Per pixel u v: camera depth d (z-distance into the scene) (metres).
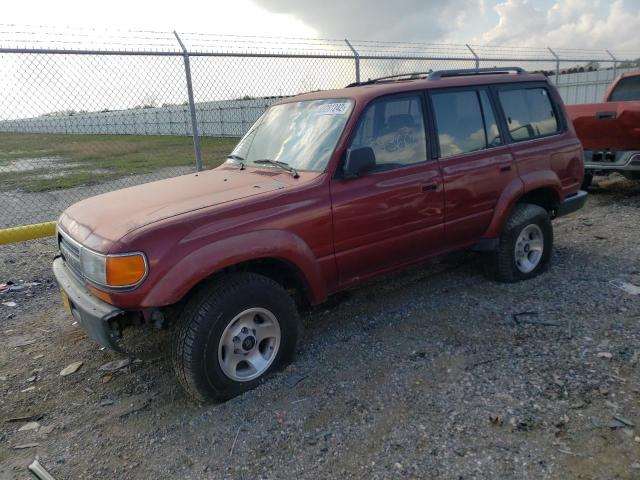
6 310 4.86
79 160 20.77
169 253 2.89
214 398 3.17
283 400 3.19
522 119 4.86
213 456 2.75
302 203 3.37
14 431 3.09
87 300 3.08
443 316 4.24
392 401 3.11
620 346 3.54
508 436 2.72
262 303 3.26
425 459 2.60
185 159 18.45
